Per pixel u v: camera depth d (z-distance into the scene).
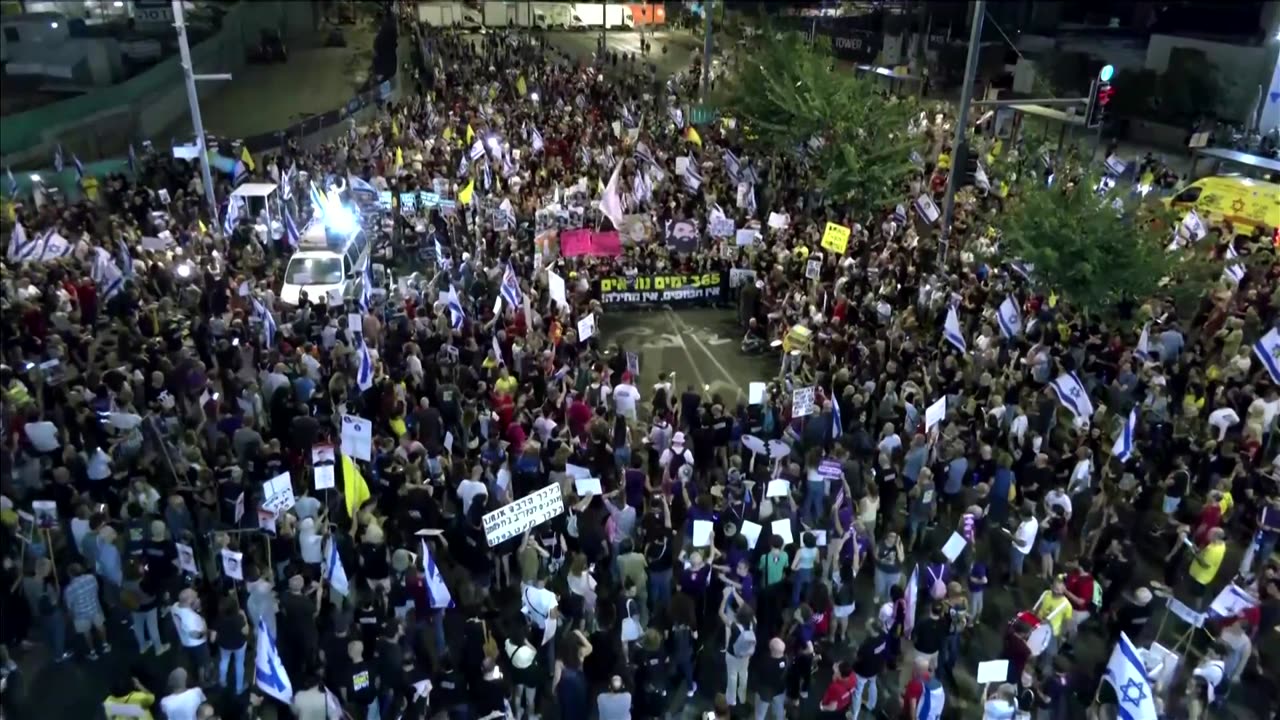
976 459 15.00
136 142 39.09
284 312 19.52
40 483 14.18
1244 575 13.48
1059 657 11.54
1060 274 19.33
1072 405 15.71
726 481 14.75
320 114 44.69
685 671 12.09
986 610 13.93
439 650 12.40
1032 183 21.69
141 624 12.50
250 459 14.49
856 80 30.00
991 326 18.67
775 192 29.14
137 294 20.03
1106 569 13.09
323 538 12.67
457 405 16.05
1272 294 21.08
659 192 28.20
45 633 12.91
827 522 14.70
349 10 84.62
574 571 12.16
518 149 32.53
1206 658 11.84
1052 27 63.12
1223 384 17.17
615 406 16.59
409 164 30.08
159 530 12.19
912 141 27.44
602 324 23.80
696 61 52.34
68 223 24.41
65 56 47.66
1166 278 20.27
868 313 19.64
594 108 40.41
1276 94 38.72
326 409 16.39
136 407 15.88
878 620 11.66
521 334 18.72
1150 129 44.41
